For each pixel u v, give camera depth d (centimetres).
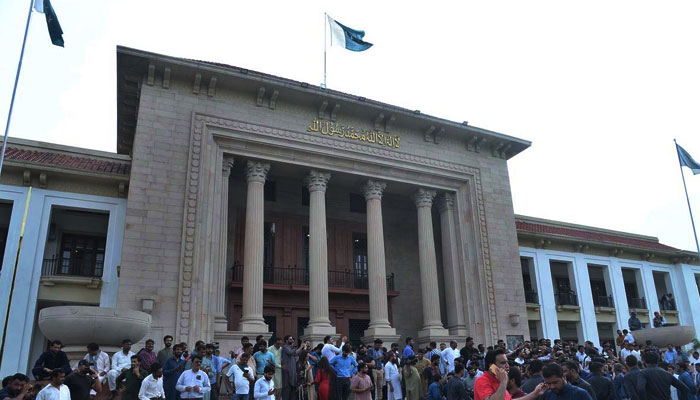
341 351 1544
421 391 1462
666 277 3297
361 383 1330
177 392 1148
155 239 1766
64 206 1892
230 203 2311
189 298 1748
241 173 2230
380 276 2194
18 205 1831
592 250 3027
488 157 2606
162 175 1844
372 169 2300
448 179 2494
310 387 1461
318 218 2134
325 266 2088
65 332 1285
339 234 2536
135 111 2167
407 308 2545
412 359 1487
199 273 1795
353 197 2644
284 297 2270
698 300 3231
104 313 1299
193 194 1872
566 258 2922
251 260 1950
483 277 2362
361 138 2283
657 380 866
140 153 1838
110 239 1912
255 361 1373
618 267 3081
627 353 1872
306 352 1491
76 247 2088
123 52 1864
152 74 1934
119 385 1142
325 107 2209
